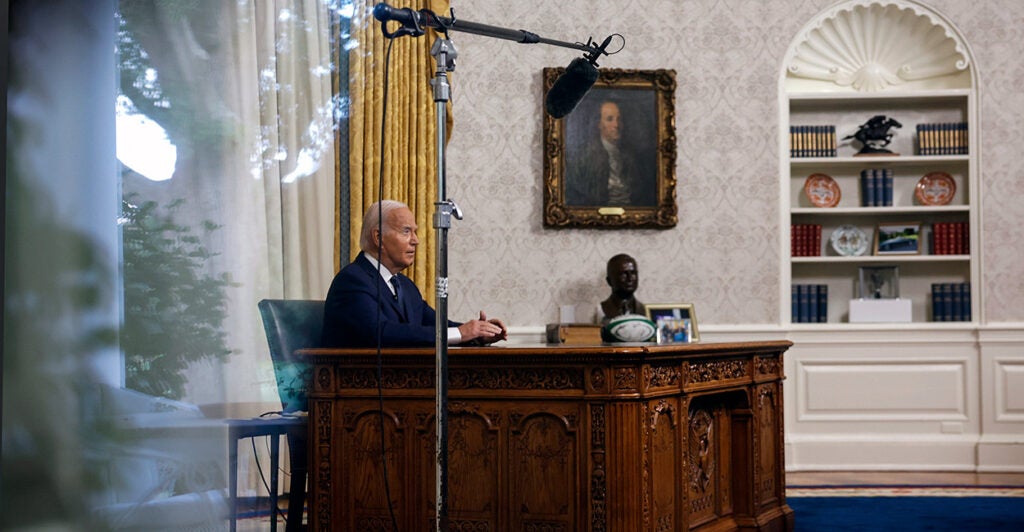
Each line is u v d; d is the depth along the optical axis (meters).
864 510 4.86
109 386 2.79
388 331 3.63
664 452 3.41
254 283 3.88
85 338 2.73
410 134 5.96
